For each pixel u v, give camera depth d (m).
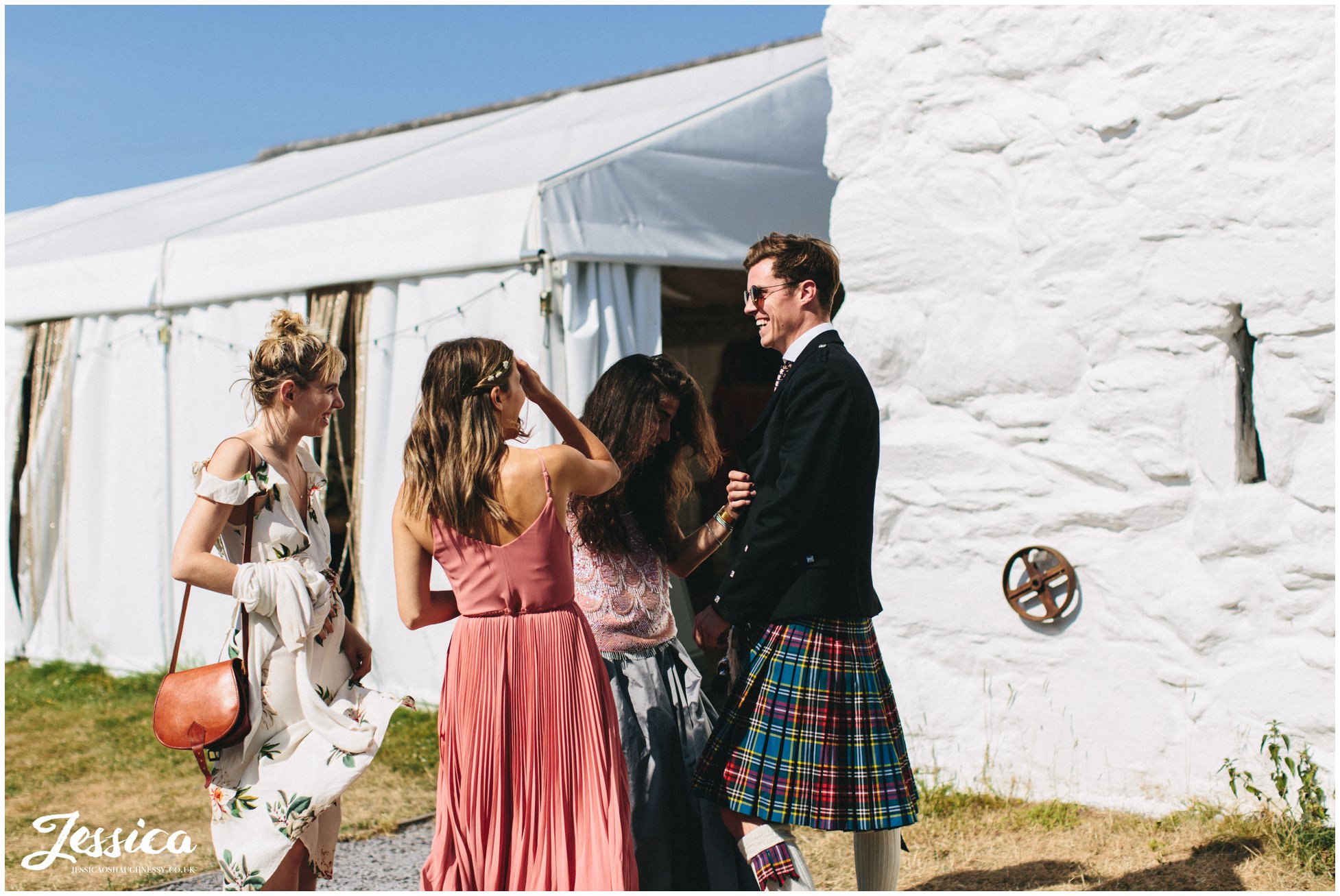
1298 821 3.16
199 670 2.56
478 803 2.38
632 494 2.71
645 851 2.59
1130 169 3.55
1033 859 3.27
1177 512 3.51
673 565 2.79
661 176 5.35
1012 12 3.75
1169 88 3.46
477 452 2.35
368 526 5.55
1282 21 3.27
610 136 5.80
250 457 2.58
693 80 7.61
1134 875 3.10
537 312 4.92
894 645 4.08
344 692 2.73
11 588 7.09
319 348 2.68
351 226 5.53
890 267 4.06
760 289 2.71
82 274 6.69
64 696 5.98
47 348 6.96
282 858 2.51
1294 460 3.29
